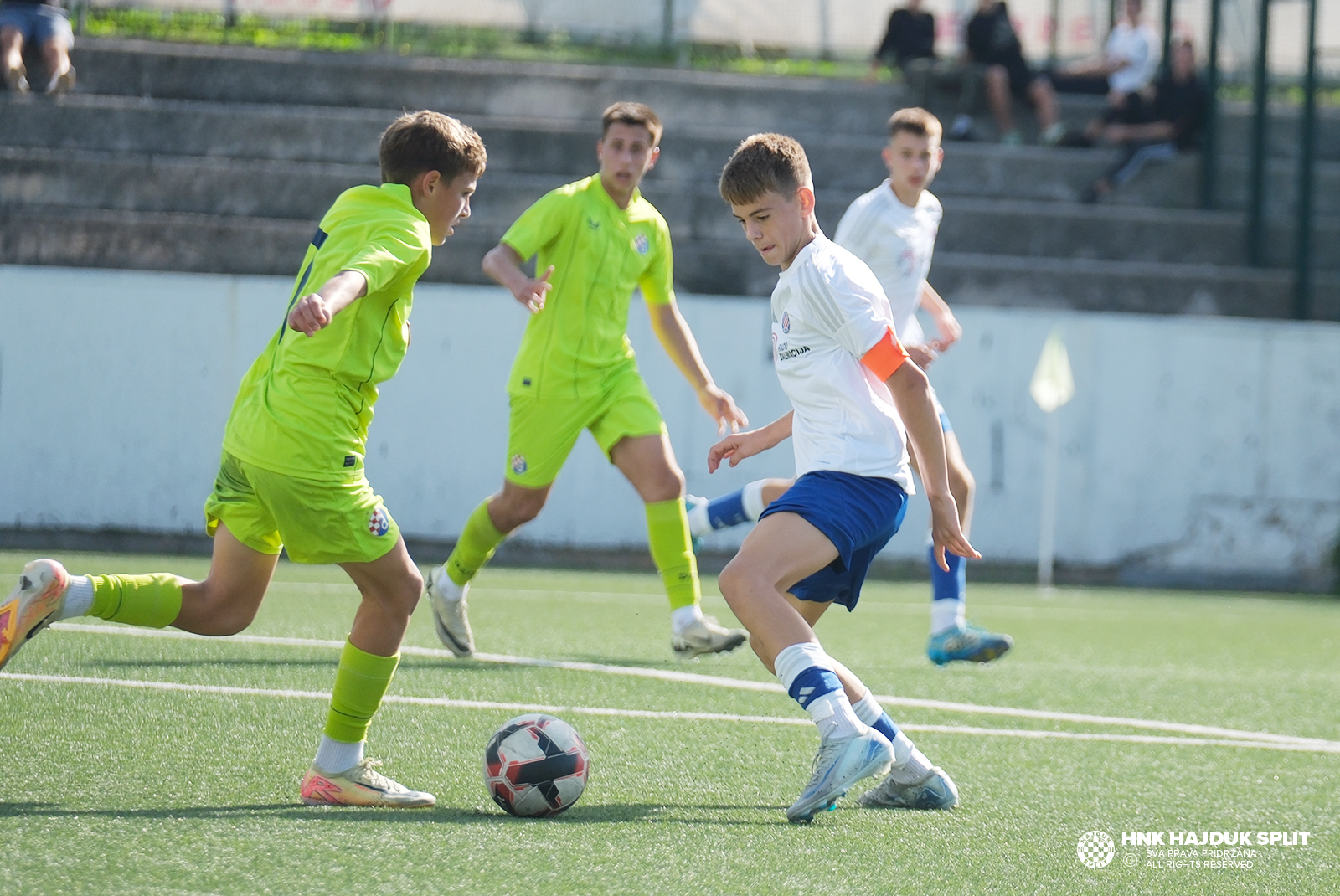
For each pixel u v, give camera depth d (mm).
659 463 18750
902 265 18812
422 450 35406
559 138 43156
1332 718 17156
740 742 13836
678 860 9391
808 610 12641
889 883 9102
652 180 44438
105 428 34344
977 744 14422
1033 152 47906
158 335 34531
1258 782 13109
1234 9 47188
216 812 10203
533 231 18156
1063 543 37688
